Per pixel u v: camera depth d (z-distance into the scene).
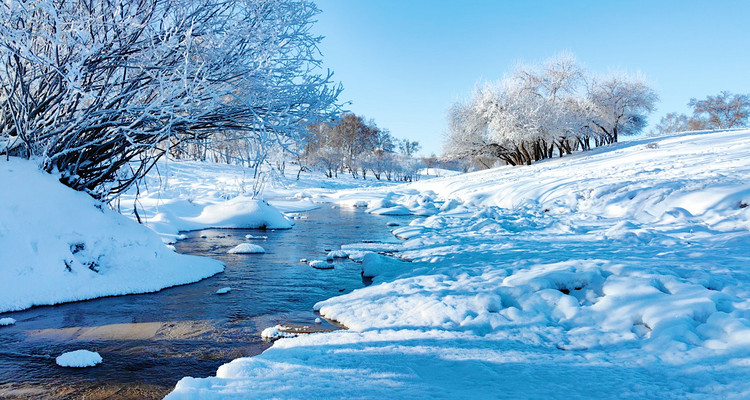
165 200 16.48
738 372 2.99
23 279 5.67
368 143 90.00
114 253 6.78
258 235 13.20
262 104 6.62
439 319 4.79
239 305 5.95
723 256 6.36
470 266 7.12
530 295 5.07
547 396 2.84
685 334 3.72
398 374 3.29
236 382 3.14
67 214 6.41
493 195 20.33
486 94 39.66
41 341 4.56
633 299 4.55
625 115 47.94
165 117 6.33
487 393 2.90
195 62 6.31
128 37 6.05
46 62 5.12
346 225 16.14
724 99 63.19
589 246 8.27
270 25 6.43
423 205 21.83
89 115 6.20
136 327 5.04
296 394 2.91
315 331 4.88
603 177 17.80
